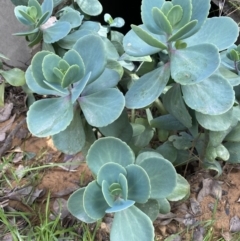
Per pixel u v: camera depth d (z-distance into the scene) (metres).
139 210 0.33
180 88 0.36
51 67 0.32
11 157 0.54
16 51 0.65
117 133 0.39
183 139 0.44
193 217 0.45
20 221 0.47
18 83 0.48
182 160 0.46
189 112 0.39
